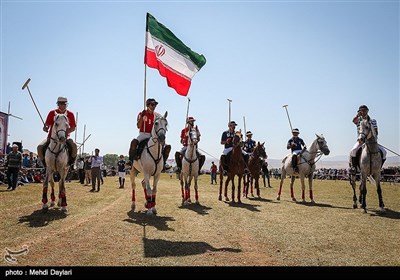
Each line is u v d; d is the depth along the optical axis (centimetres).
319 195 1788
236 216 987
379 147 1173
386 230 799
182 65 1137
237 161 1325
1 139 2045
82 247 602
